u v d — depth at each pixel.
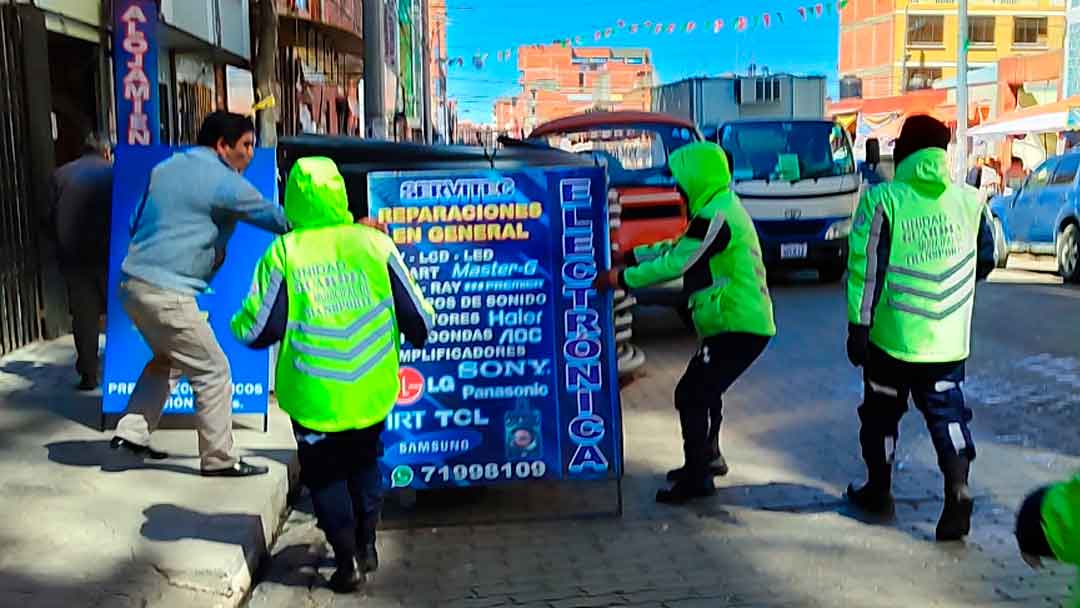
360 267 4.46
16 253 8.92
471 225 5.47
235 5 16.70
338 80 26.31
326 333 4.40
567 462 5.54
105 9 11.64
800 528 5.39
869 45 73.62
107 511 5.15
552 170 5.50
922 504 5.73
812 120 15.73
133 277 5.43
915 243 5.07
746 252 5.49
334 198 4.46
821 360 9.54
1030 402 7.94
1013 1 71.31
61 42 11.27
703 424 5.73
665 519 5.57
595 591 4.64
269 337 4.46
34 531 4.88
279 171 6.87
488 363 5.51
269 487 5.54
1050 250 16.12
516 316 5.52
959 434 5.14
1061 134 33.75
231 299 6.65
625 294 8.52
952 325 5.10
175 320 5.43
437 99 64.12
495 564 4.99
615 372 5.55
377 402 4.50
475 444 5.52
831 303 13.27
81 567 4.49
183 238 5.42
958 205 5.10
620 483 5.62
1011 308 12.76
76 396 7.37
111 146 10.60
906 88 71.12
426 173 5.45
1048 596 4.51
